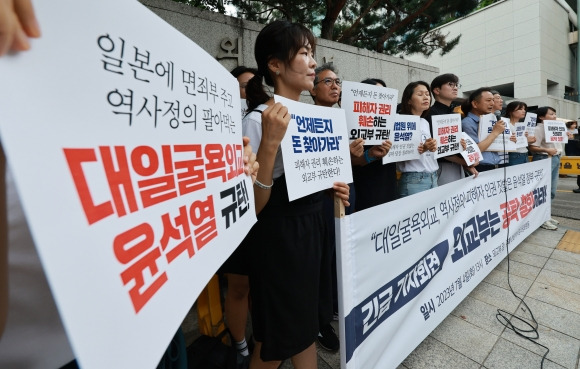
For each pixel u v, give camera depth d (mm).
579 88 21266
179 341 1054
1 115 254
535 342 1806
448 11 7414
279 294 1103
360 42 8281
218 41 4070
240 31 4215
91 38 358
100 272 344
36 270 575
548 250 3166
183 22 3793
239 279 1449
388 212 1436
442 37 8078
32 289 579
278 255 1104
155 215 460
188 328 1882
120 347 357
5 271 448
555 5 19469
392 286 1479
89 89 353
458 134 2402
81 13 345
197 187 599
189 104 585
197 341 1470
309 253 1155
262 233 1117
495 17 19828
